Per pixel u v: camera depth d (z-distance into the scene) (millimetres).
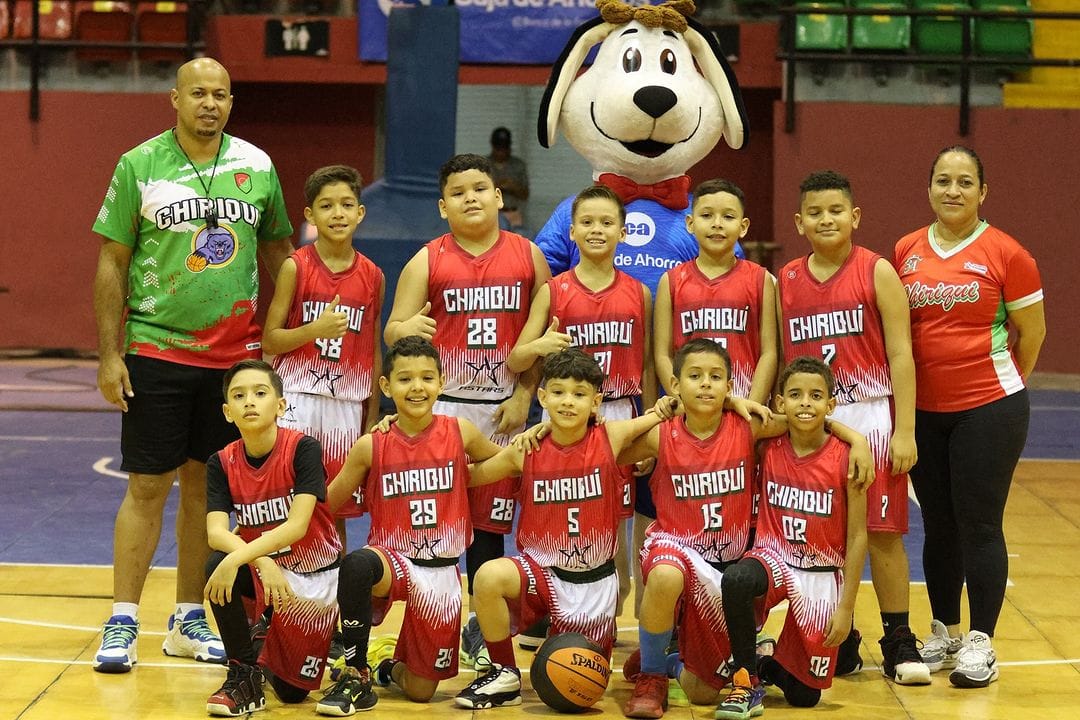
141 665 5098
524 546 4863
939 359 5098
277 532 4586
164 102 13930
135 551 5164
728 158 14672
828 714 4641
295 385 5320
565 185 16891
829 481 4738
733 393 5262
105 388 5141
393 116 9750
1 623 5570
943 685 4988
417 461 4781
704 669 4754
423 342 4816
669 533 4879
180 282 5145
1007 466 5051
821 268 5152
